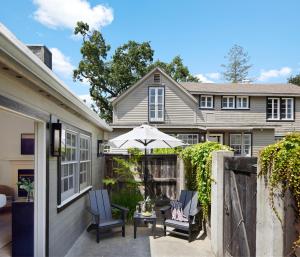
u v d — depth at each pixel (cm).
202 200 590
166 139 721
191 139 1670
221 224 466
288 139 262
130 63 2662
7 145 705
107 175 945
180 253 516
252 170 341
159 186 902
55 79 338
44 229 400
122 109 1700
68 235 531
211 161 530
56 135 436
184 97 1742
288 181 249
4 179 699
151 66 2734
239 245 387
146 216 628
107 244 571
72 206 561
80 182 652
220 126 1620
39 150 402
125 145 788
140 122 1697
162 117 1716
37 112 371
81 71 2602
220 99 1841
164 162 909
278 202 257
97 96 2638
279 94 1859
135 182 855
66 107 508
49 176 421
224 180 463
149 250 533
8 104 288
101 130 1020
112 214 726
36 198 399
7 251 418
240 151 1731
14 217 408
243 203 374
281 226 254
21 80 316
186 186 752
